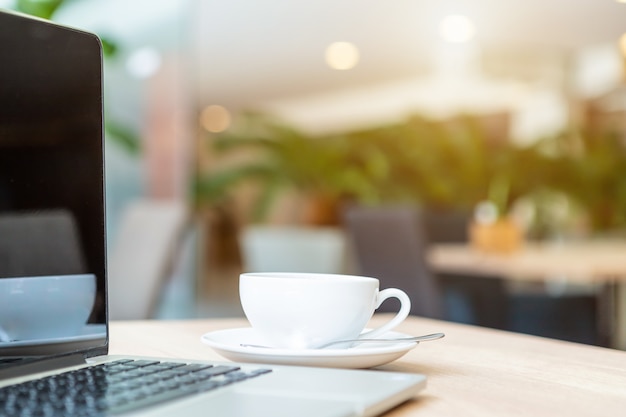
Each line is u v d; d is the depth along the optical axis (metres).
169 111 3.03
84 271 0.59
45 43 0.58
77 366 0.52
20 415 0.36
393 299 2.25
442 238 3.37
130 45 2.87
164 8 2.98
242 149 9.08
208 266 8.41
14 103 0.55
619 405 0.46
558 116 6.87
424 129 7.84
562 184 6.54
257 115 8.94
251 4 4.95
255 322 0.59
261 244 4.78
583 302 2.81
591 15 5.14
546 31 5.63
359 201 8.09
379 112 8.30
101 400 0.39
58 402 0.39
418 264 2.17
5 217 0.53
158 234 1.76
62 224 0.58
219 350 0.57
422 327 0.86
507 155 6.80
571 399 0.47
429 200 7.61
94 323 0.59
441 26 5.55
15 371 0.48
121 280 1.76
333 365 0.54
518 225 2.74
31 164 0.56
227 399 0.40
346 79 7.61
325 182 8.33
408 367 0.59
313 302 0.57
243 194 9.19
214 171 8.88
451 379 0.54
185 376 0.46
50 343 0.55
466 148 7.40
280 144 8.60
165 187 2.99
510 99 7.20
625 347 2.73
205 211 8.57
